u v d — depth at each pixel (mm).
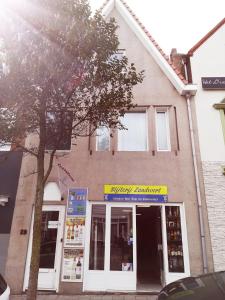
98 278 7824
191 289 3471
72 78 5871
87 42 5742
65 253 7938
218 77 9867
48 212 8406
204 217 8273
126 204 8477
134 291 7613
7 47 5445
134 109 9688
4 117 5641
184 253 8000
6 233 8133
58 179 8664
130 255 8055
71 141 9102
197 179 8578
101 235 8258
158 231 8672
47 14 5582
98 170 8734
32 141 9000
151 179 8625
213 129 9242
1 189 8547
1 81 5418
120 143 9344
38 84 5680
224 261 7844
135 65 10164
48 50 5539
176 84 9742
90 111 6055
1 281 3814
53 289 7645
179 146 9016
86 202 8406
